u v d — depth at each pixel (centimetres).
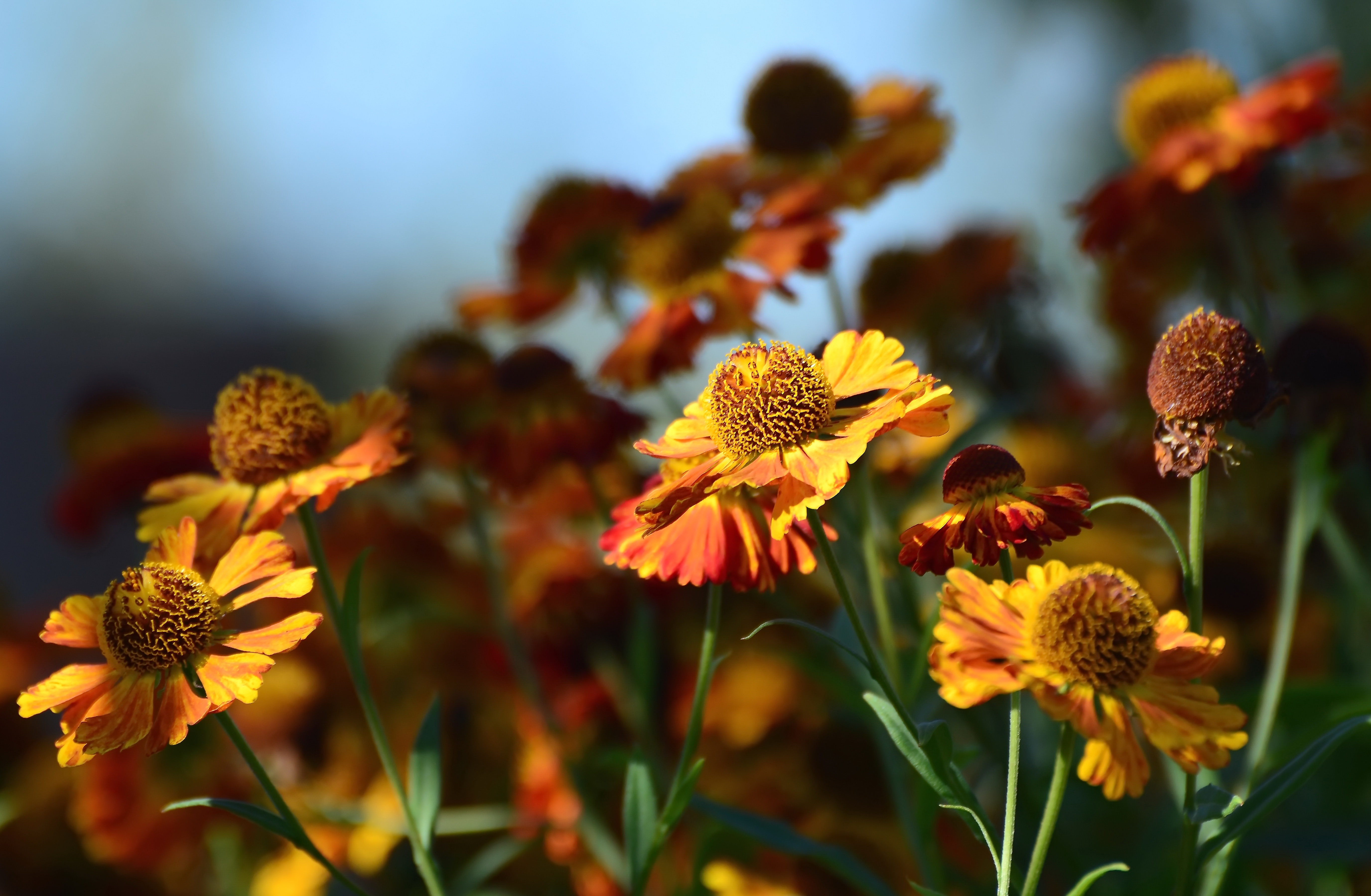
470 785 77
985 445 58
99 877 79
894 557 71
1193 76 79
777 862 69
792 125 82
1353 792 72
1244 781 64
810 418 58
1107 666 55
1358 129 77
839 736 72
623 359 74
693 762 69
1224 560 74
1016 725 56
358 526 80
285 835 57
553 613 76
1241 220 79
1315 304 83
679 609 75
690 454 60
